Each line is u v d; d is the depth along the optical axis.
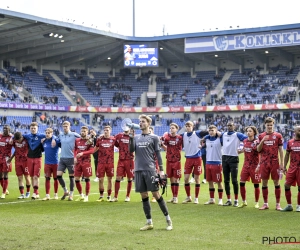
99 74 68.25
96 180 23.17
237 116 60.78
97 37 55.66
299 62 61.31
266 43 52.94
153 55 59.28
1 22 45.97
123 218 11.73
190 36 56.22
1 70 59.25
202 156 21.58
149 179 10.11
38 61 64.00
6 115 55.41
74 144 15.82
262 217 11.81
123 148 15.43
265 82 61.72
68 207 13.82
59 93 63.25
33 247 8.54
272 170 13.30
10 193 17.91
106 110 62.62
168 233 9.73
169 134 15.27
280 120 57.66
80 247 8.52
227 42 54.72
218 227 10.41
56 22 47.75
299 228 10.26
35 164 15.98
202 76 66.19
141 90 66.88
